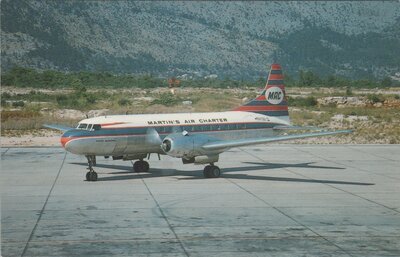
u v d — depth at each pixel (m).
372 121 93.75
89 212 34.53
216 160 46.47
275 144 70.38
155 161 55.41
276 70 54.59
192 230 30.62
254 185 43.78
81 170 50.16
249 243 28.38
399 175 48.84
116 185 43.25
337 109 117.00
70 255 26.27
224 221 32.56
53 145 67.12
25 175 47.50
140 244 28.06
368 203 37.66
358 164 54.88
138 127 46.22
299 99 129.75
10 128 80.50
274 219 33.12
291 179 46.47
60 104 124.38
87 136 44.12
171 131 47.66
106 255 26.33
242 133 51.53
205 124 49.34
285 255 26.59
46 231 30.25
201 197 39.03
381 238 29.45
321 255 26.66
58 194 39.84
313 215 34.16
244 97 153.12
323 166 53.56
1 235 29.45
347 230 30.94
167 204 36.81
